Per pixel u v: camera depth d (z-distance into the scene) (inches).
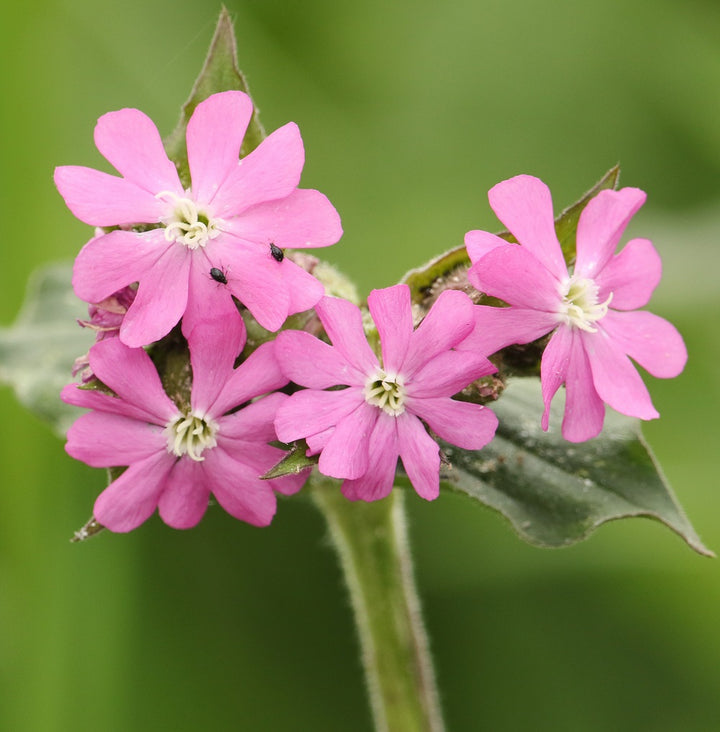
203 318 11.4
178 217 11.4
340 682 14.0
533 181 11.4
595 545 13.8
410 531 14.0
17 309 14.4
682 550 13.8
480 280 11.3
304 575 14.1
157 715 13.9
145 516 11.6
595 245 11.5
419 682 12.7
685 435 14.4
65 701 13.6
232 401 11.4
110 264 11.4
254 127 11.7
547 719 13.8
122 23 14.9
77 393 11.4
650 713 13.8
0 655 13.7
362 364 11.3
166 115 14.9
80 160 14.7
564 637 13.9
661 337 11.6
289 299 11.3
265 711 14.0
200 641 14.0
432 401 11.3
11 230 14.4
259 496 11.5
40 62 14.5
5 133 14.4
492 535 13.9
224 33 11.7
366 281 14.8
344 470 11.2
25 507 13.9
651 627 13.8
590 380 11.5
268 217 11.4
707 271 14.8
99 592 13.8
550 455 12.4
